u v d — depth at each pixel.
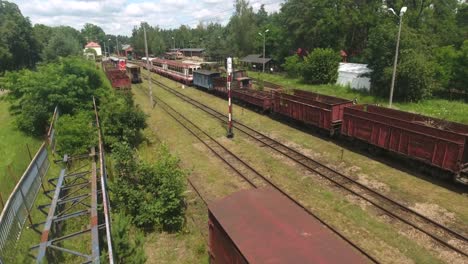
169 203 10.21
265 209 6.76
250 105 28.70
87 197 11.50
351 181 13.34
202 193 12.90
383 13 42.25
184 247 9.55
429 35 36.44
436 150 12.84
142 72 67.56
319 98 22.81
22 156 15.16
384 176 13.93
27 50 63.16
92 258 7.62
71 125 17.66
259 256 5.32
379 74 29.86
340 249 5.43
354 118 16.92
